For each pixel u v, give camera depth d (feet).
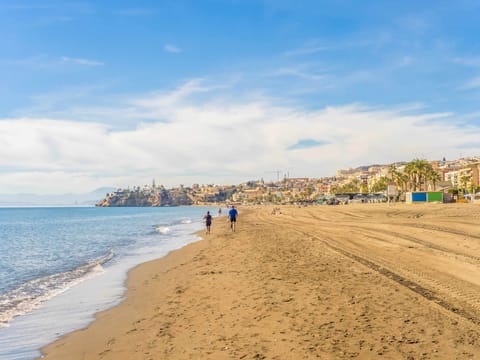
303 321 29.60
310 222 172.96
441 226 101.55
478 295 34.24
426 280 40.55
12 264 83.20
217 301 38.47
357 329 26.99
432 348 23.07
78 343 29.66
